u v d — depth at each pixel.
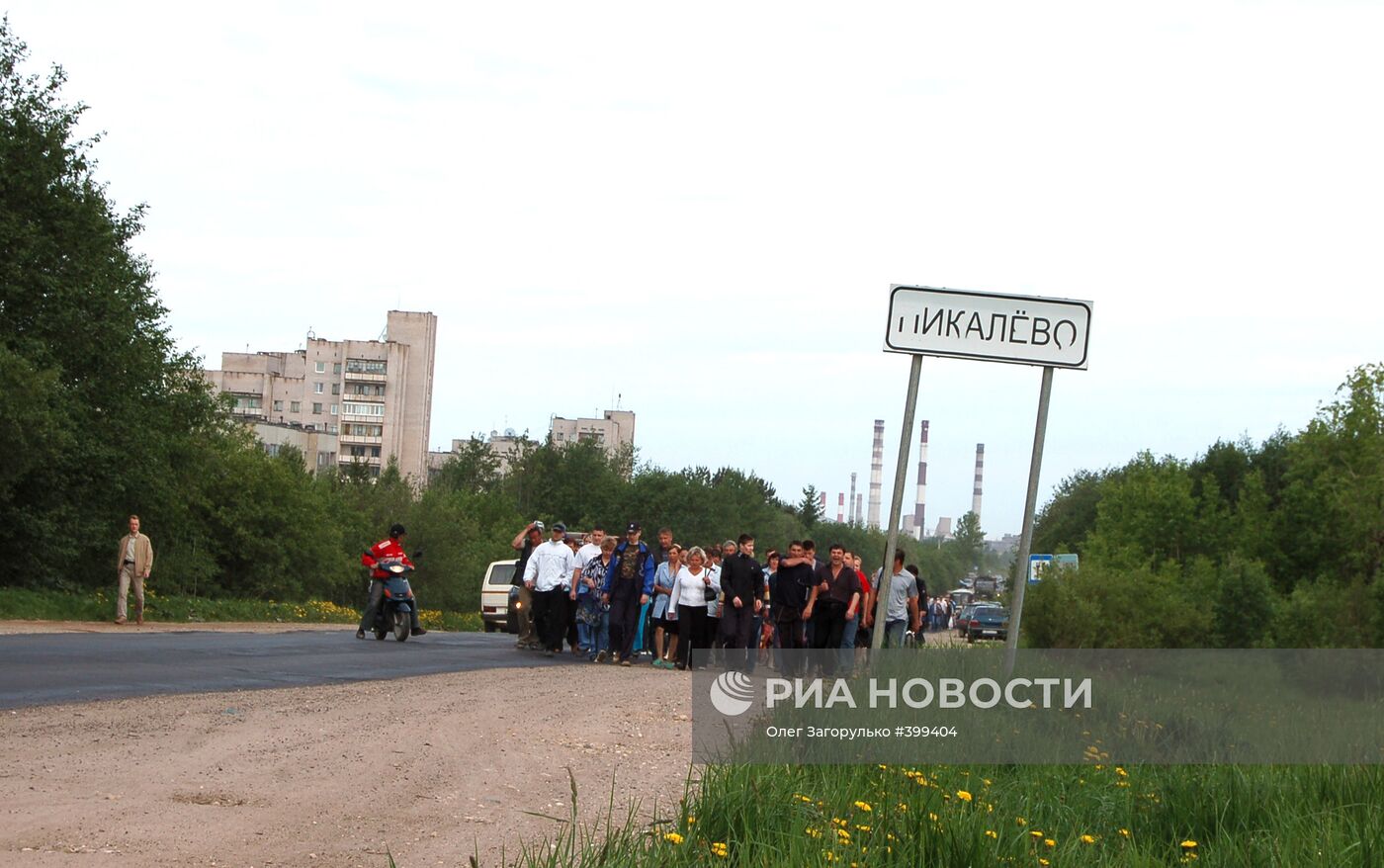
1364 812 8.83
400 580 24.47
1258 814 9.04
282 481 56.22
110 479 39.41
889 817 7.07
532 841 6.48
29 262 37.69
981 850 6.72
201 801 7.02
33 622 26.41
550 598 22.38
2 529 37.03
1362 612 32.28
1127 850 7.79
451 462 111.69
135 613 29.00
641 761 9.47
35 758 7.94
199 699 11.71
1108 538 54.97
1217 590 36.75
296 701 11.95
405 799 7.46
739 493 111.56
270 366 136.00
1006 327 10.09
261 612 40.09
